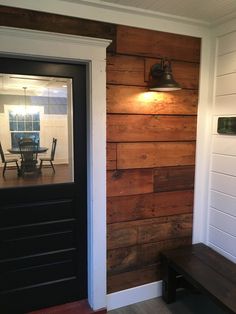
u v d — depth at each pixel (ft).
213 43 7.13
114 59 6.32
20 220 6.36
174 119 7.18
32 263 6.60
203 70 7.25
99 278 6.76
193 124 7.42
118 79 6.43
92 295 6.81
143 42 6.55
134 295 7.32
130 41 6.42
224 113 6.94
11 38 5.34
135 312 6.97
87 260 7.10
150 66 6.70
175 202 7.54
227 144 6.89
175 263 6.76
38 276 6.70
